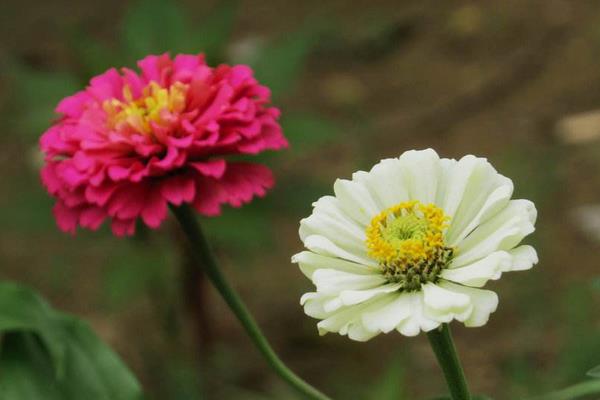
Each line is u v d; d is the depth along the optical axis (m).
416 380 1.07
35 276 1.31
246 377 1.14
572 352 1.03
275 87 1.02
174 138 0.73
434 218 0.64
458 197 0.64
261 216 1.00
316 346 1.18
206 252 0.74
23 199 1.03
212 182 0.74
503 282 1.17
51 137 0.76
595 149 1.34
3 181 1.42
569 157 1.34
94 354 0.79
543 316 1.12
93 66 0.99
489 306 0.61
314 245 0.63
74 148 0.74
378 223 0.64
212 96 0.75
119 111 0.76
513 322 1.13
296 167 1.41
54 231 1.05
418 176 0.65
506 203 0.63
